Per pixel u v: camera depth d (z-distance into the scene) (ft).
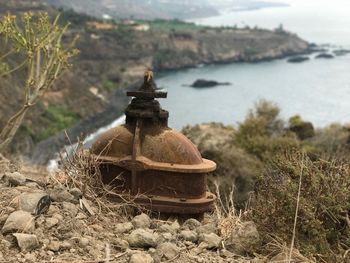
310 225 4.91
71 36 214.48
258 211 5.42
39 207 4.93
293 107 147.84
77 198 5.59
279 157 5.89
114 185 6.09
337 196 5.18
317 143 40.45
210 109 127.24
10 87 94.99
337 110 143.02
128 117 6.25
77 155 6.25
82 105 134.92
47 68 7.78
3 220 4.68
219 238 5.09
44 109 115.75
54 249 4.41
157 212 5.93
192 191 5.98
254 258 4.84
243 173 21.11
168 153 5.98
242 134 35.91
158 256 4.58
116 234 5.10
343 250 4.71
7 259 4.12
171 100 122.11
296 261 4.62
